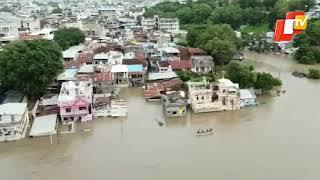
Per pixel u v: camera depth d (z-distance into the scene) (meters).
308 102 111.81
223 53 155.50
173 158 78.38
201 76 135.25
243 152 80.38
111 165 76.38
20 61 107.62
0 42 171.50
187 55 158.12
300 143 84.12
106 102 108.19
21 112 91.12
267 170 72.88
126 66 135.50
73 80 117.44
